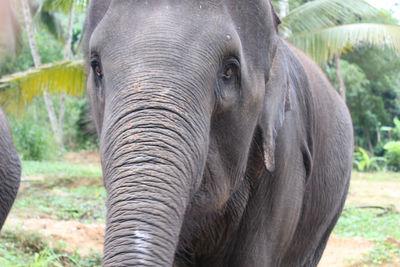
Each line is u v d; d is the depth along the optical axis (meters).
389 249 8.08
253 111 2.63
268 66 2.75
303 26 11.78
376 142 40.78
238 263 3.30
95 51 2.36
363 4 11.95
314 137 3.87
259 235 3.30
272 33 2.76
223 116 2.47
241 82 2.48
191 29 2.26
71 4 11.49
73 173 16.02
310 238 4.31
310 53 11.73
